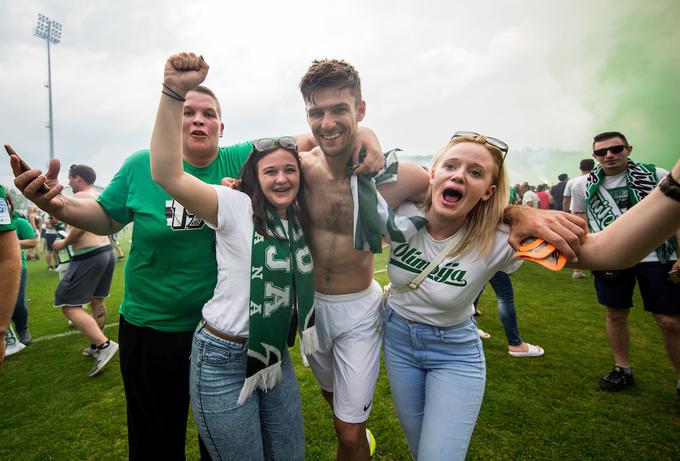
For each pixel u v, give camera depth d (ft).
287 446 5.45
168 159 4.38
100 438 8.38
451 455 4.88
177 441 6.15
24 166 4.75
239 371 4.95
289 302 5.10
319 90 5.19
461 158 4.84
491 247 5.08
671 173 3.43
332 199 5.89
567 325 14.74
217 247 5.18
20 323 14.15
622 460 7.24
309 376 11.25
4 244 4.89
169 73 4.24
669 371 10.63
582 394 9.55
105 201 5.93
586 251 4.08
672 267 8.32
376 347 6.46
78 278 11.46
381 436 8.17
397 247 5.57
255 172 5.14
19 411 9.52
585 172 22.16
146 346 5.83
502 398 9.39
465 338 5.63
